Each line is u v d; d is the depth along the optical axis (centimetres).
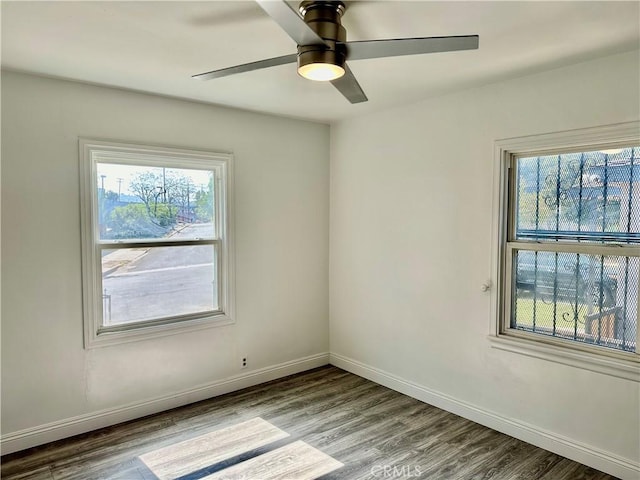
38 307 280
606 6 183
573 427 266
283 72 271
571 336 274
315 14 177
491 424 307
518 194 295
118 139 306
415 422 318
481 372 312
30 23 199
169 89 307
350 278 417
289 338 414
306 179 418
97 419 307
